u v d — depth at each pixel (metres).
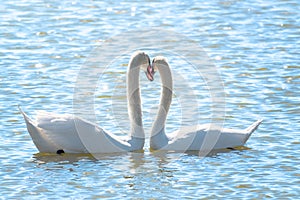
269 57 25.78
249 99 21.33
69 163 17.02
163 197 15.04
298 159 17.02
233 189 15.41
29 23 31.12
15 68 24.55
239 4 34.34
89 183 15.79
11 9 33.72
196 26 30.59
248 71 24.11
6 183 15.73
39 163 16.91
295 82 22.88
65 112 20.48
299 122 19.44
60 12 33.12
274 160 17.00
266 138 18.45
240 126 19.39
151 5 34.56
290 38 28.52
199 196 15.06
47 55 26.23
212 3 34.72
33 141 17.31
